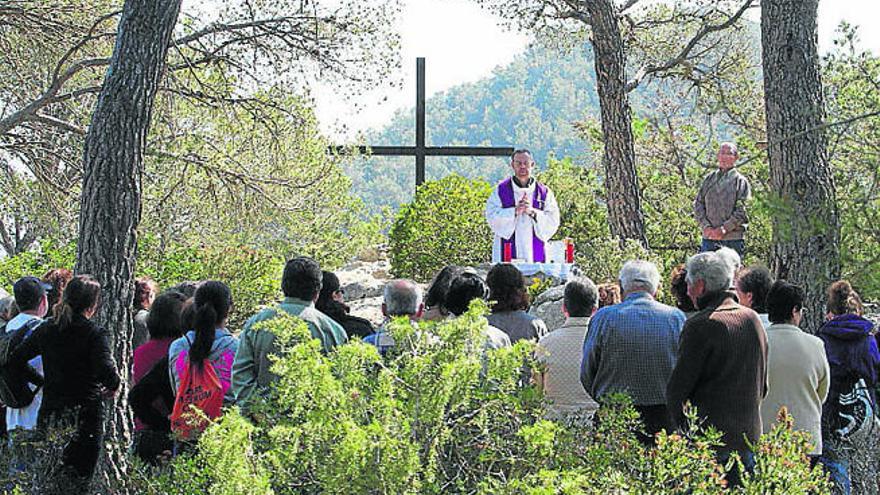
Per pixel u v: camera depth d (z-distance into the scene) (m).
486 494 3.88
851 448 6.17
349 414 4.00
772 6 9.22
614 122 12.91
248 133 13.06
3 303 6.81
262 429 4.28
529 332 6.00
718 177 10.65
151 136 12.37
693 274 5.11
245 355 5.48
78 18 12.82
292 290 5.63
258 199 13.11
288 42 11.90
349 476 3.76
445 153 19.72
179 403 5.70
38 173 13.55
